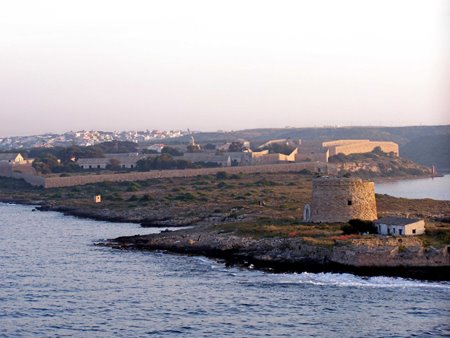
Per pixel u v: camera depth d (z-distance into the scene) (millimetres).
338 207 154375
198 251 152625
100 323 101188
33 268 142125
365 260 126438
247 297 114062
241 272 132000
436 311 104750
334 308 107000
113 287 123312
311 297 113062
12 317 104375
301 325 99375
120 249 162500
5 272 137875
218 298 113875
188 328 98438
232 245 148750
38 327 99312
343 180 154250
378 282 121000
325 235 140625
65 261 149500
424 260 125188
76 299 115188
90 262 147250
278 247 140125
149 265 141500
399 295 113188
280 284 121688
